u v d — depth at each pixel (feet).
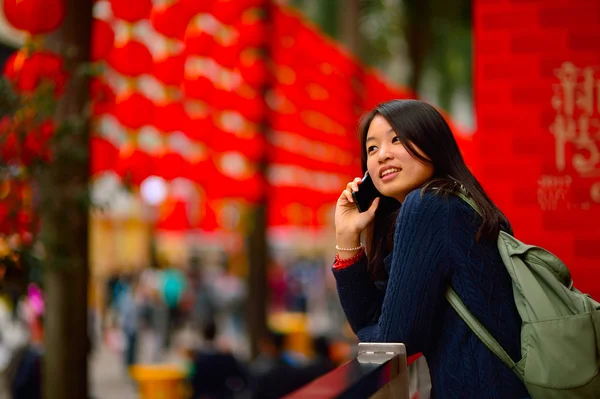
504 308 9.37
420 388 10.08
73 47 23.03
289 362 36.60
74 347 23.48
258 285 59.72
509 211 25.90
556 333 8.93
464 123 83.35
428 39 60.03
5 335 32.50
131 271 80.43
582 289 25.38
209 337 37.58
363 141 11.23
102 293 104.32
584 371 8.85
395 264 9.73
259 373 36.06
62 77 21.70
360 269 11.21
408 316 9.50
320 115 47.50
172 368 43.19
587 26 25.67
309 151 53.21
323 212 80.18
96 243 111.14
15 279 20.79
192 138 35.63
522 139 25.96
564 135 25.73
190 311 79.10
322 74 41.09
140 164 28.35
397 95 47.24
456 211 9.55
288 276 108.88
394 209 11.47
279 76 40.81
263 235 60.44
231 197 38.73
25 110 20.20
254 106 36.04
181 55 29.71
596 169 25.52
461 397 9.37
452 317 9.51
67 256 21.83
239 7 30.12
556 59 25.85
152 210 106.52
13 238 21.18
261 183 39.24
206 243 124.47
